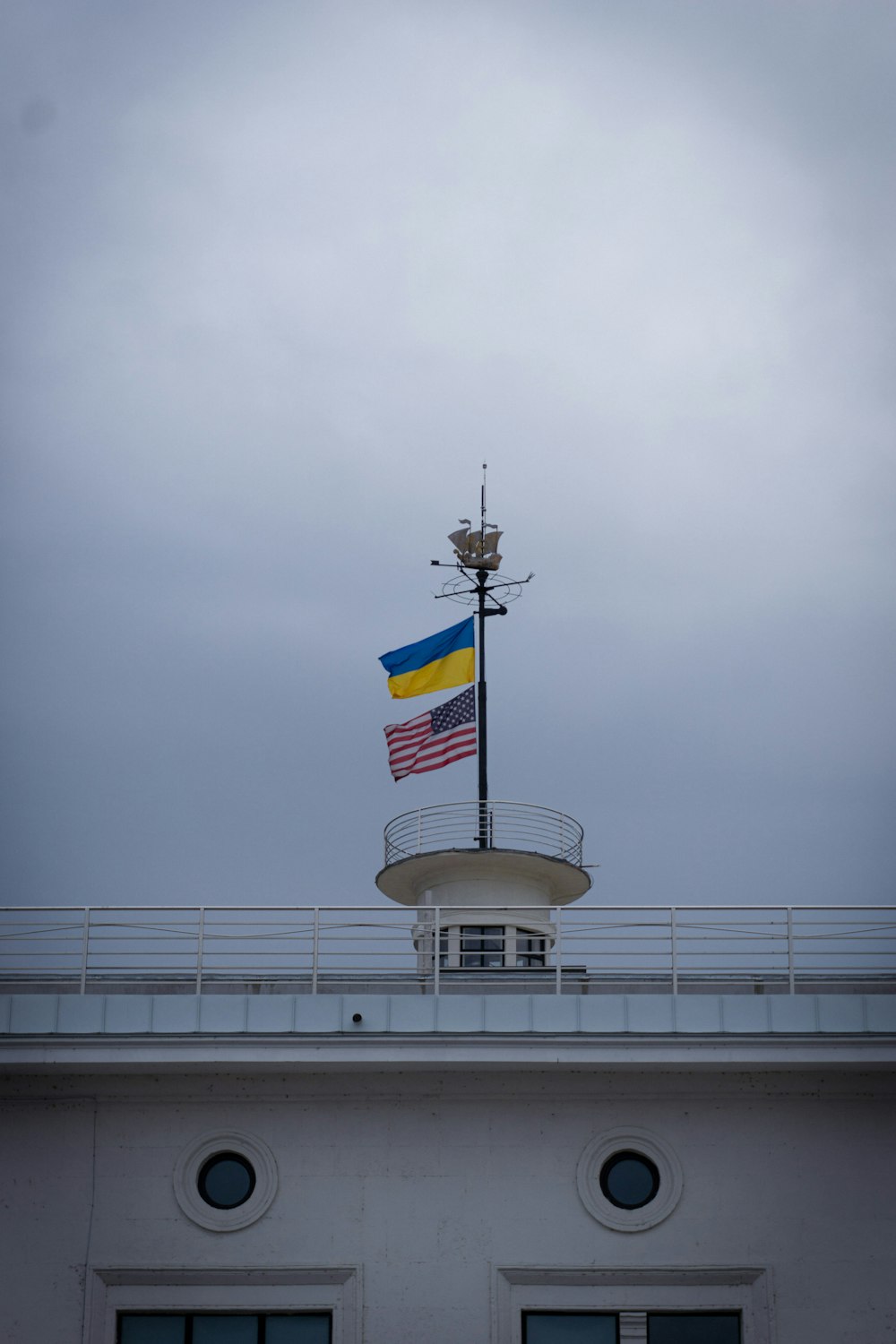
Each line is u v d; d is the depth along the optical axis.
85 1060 28.20
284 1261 28.23
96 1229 28.47
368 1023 28.36
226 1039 28.20
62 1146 28.89
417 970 29.64
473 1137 28.86
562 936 29.12
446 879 37.94
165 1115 29.06
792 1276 28.06
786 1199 28.47
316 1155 28.80
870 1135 28.81
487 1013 28.42
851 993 28.77
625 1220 28.36
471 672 39.50
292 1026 28.36
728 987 28.86
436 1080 29.06
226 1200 28.73
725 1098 29.02
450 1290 28.06
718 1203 28.47
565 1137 28.84
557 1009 28.45
